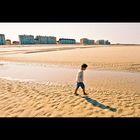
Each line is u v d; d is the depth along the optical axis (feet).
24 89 30.42
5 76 46.57
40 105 22.18
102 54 116.06
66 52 139.64
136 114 19.70
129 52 130.52
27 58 98.73
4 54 128.36
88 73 53.83
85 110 20.71
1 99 24.50
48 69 61.93
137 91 31.27
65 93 27.86
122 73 54.54
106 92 29.22
